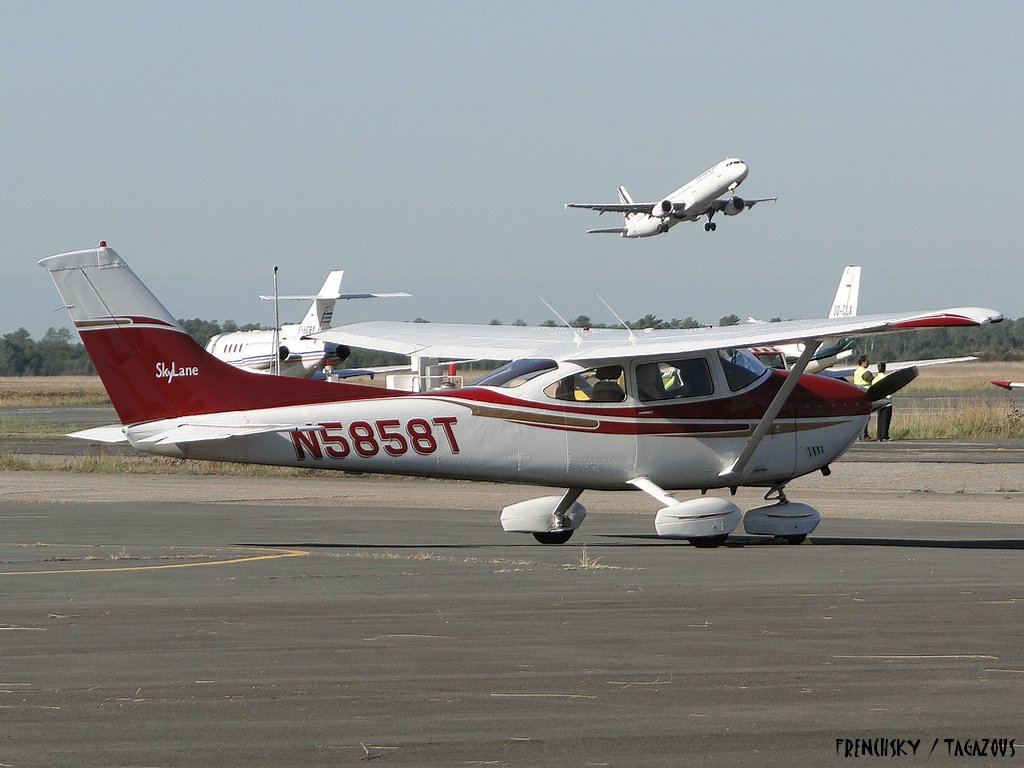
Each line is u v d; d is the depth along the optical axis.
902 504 80.25
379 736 24.67
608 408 58.44
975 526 67.88
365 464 57.06
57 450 139.12
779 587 44.34
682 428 59.22
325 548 57.50
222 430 54.97
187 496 87.50
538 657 31.91
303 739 24.47
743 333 57.22
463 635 34.94
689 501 57.66
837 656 31.89
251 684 29.00
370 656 32.06
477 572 48.69
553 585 44.94
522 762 23.00
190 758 23.27
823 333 53.16
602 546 58.94
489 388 58.00
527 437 57.97
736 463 59.97
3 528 66.38
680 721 25.70
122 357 55.94
